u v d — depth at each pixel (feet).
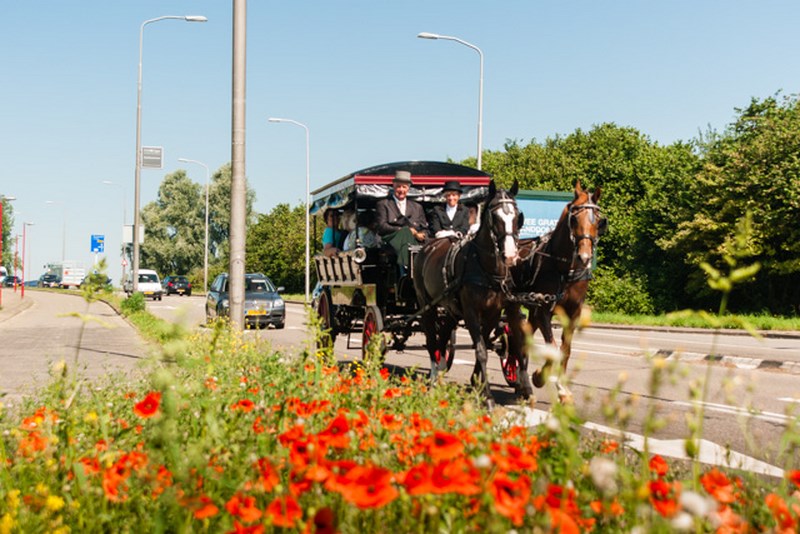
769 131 127.03
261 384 20.04
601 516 9.86
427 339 37.22
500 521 8.04
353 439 12.40
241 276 49.29
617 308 137.08
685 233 127.75
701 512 6.77
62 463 12.61
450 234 37.09
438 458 7.75
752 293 128.26
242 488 10.00
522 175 179.42
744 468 18.42
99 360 50.52
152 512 10.75
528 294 31.83
